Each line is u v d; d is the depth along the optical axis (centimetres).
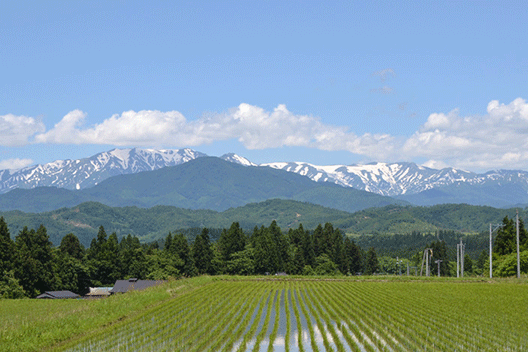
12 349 3769
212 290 8338
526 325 5203
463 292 8206
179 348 4028
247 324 5244
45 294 11244
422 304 6675
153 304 6319
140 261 14575
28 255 11225
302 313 6088
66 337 4309
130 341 4212
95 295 12419
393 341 4403
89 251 14612
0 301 7988
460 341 4412
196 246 15338
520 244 13288
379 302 6888
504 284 9550
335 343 4450
